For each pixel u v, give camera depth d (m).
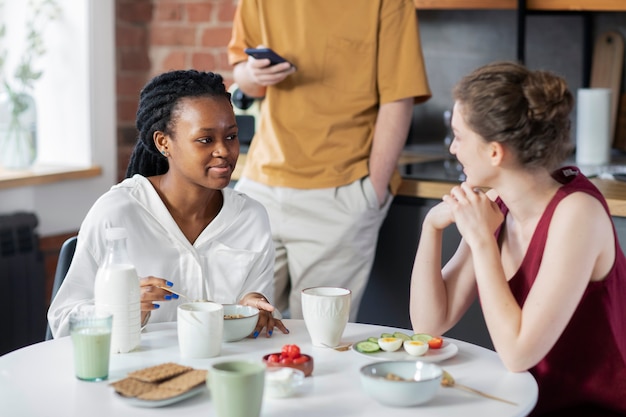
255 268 2.15
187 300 2.04
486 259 1.77
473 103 1.74
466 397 1.54
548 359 1.87
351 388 1.57
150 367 1.58
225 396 1.38
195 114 2.00
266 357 1.65
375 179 2.97
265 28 3.01
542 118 1.72
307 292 1.84
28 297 3.96
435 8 3.63
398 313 3.18
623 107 3.62
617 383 1.84
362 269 3.04
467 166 1.81
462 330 3.02
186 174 2.03
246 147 3.53
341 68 2.96
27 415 1.44
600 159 3.43
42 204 4.10
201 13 4.28
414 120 4.00
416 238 3.11
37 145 4.13
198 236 2.10
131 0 4.40
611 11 3.62
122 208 2.02
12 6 4.29
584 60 3.69
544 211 1.81
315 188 2.97
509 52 3.79
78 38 4.25
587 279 1.74
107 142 4.38
